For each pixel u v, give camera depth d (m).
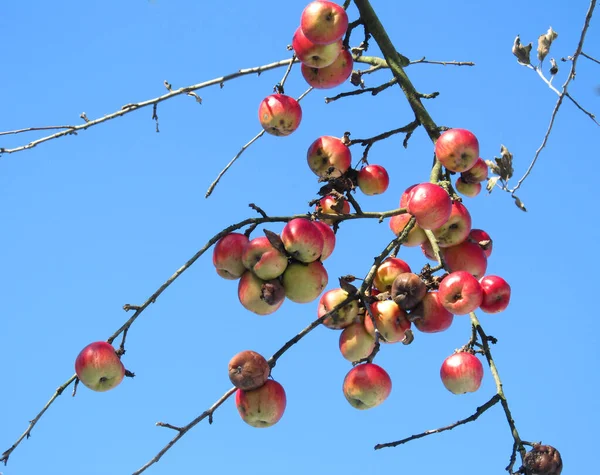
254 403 2.18
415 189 2.23
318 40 2.30
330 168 2.38
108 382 2.22
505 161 2.39
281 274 2.22
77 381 2.24
